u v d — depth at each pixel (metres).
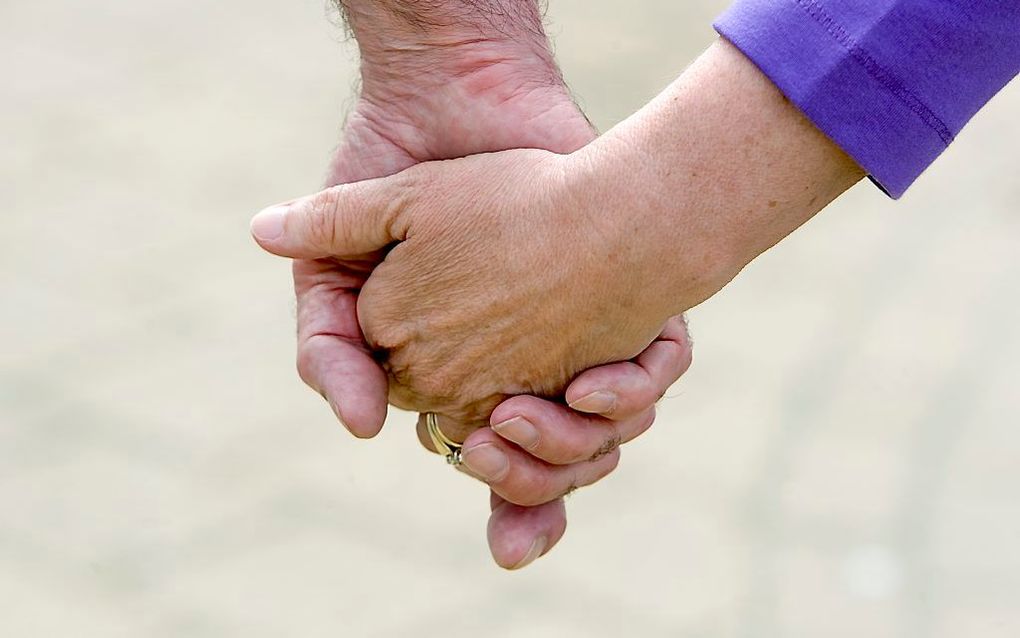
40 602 1.43
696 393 1.61
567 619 1.41
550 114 1.14
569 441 1.12
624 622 1.41
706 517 1.48
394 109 1.15
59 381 1.63
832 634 1.40
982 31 1.04
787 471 1.52
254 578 1.44
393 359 1.14
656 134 1.07
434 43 1.14
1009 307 1.78
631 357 1.12
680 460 1.53
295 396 1.61
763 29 1.05
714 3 2.76
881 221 2.03
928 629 1.40
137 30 2.66
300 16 2.74
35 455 1.54
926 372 1.64
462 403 1.13
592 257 1.08
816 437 1.55
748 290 1.83
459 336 1.12
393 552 1.46
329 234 1.13
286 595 1.43
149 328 1.74
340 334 1.16
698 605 1.42
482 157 1.11
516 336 1.11
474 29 1.14
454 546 1.47
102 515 1.49
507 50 1.14
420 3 1.13
